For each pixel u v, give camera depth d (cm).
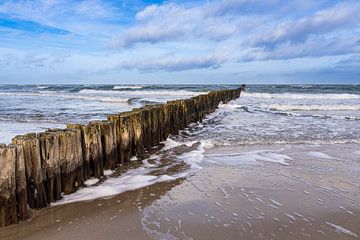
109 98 2650
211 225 356
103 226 355
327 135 949
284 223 363
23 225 357
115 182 514
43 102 2300
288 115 1523
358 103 2316
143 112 718
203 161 652
